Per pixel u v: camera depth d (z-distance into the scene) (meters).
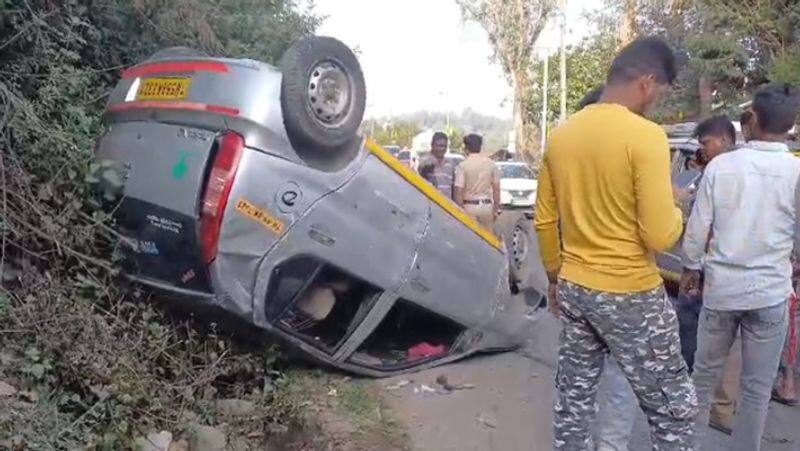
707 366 4.24
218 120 4.20
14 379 3.83
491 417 4.81
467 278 5.34
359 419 4.52
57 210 4.40
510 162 25.50
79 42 5.10
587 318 3.21
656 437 3.25
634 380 3.20
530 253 6.32
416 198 4.91
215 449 4.21
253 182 4.16
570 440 3.37
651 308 3.12
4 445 3.39
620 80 3.19
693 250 4.18
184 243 4.23
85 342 4.01
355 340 4.89
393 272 4.83
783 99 3.94
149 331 4.43
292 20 7.57
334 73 4.32
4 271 4.23
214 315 4.52
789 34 16.08
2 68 4.62
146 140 4.42
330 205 4.45
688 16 17.97
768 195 3.92
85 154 4.48
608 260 3.11
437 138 9.46
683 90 16.05
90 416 3.86
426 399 4.98
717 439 4.70
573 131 3.16
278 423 4.55
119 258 4.48
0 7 4.50
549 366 5.83
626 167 3.01
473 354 5.77
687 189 5.77
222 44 6.39
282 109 4.19
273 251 4.30
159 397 4.24
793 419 5.23
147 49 5.80
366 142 4.64
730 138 4.98
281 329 4.57
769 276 3.96
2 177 4.22
